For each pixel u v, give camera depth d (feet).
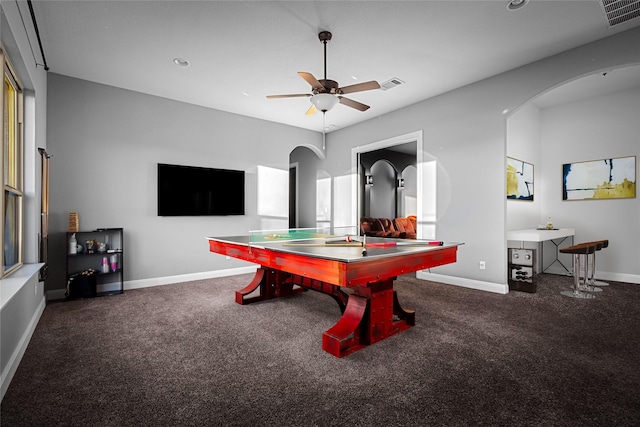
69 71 12.35
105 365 6.80
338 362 6.93
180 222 15.43
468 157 13.89
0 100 6.77
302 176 25.41
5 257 7.74
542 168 18.15
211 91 14.34
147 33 9.80
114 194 13.71
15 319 6.76
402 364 6.82
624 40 9.84
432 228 15.24
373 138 18.20
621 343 7.84
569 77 10.96
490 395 5.63
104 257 12.95
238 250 9.23
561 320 9.57
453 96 14.42
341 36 10.03
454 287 13.82
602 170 15.97
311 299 12.07
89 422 4.92
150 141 14.64
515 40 10.35
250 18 9.08
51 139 12.36
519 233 13.43
